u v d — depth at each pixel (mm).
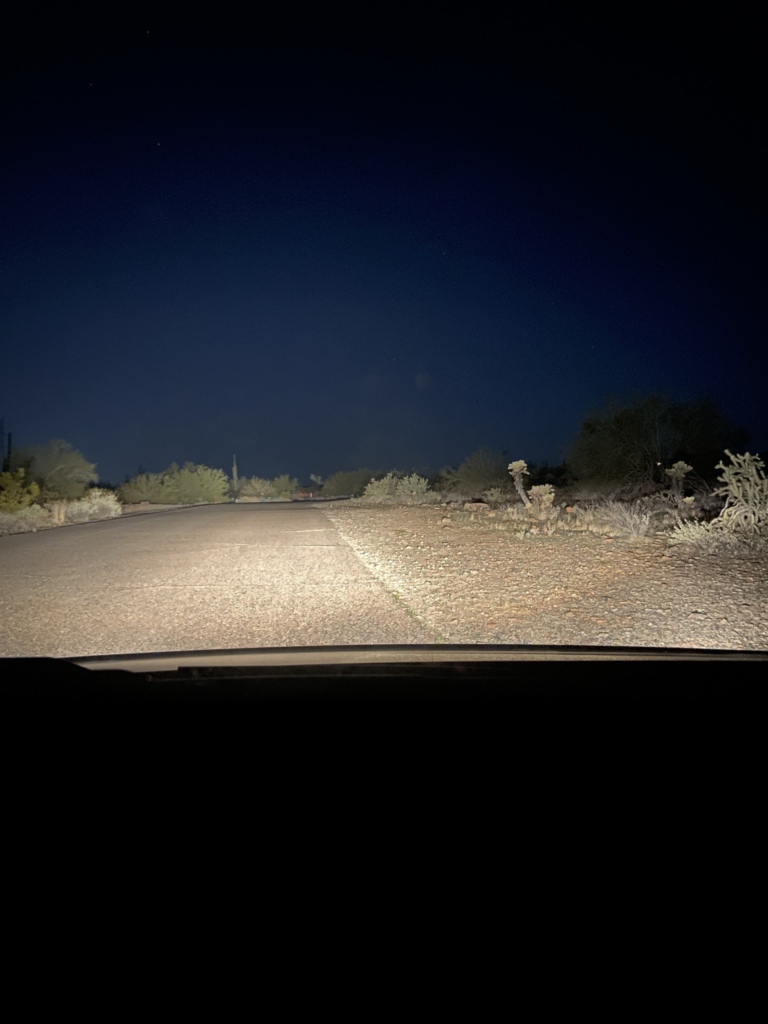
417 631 9250
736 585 11875
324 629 9484
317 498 66438
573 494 33969
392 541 20203
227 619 10344
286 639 8906
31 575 15195
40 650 8633
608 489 32531
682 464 23875
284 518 30922
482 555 16297
